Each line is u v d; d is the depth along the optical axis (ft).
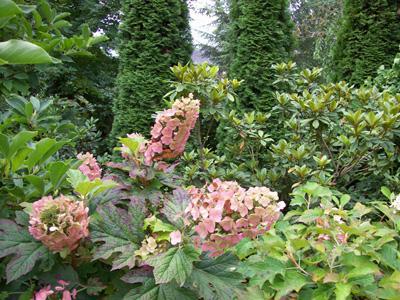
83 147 16.16
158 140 4.52
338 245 4.12
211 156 10.89
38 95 13.26
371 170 9.23
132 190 4.32
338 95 10.34
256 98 13.57
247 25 13.71
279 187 9.87
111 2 26.30
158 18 15.29
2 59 2.87
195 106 4.42
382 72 11.93
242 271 4.26
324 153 9.94
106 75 26.55
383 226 5.30
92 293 3.56
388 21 13.67
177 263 3.16
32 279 3.77
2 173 3.80
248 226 3.58
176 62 15.85
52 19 5.52
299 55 36.88
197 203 3.60
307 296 4.11
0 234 3.31
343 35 14.35
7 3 2.84
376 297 3.87
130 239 3.56
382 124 8.24
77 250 3.55
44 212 3.28
